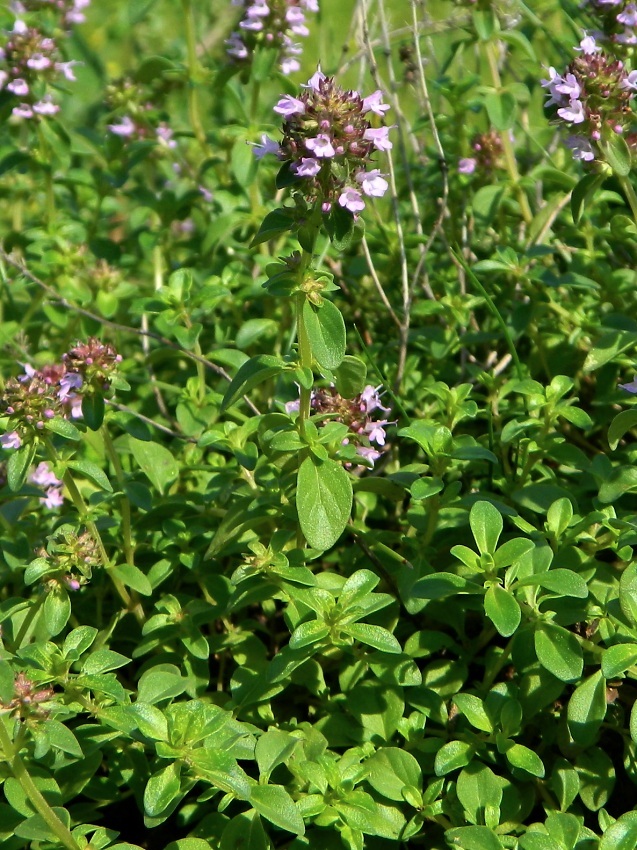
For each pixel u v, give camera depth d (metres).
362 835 0.28
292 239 0.37
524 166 0.40
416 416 0.35
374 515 0.34
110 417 0.31
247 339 0.34
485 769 0.29
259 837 0.28
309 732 0.30
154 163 0.43
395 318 0.35
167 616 0.31
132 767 0.30
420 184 0.39
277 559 0.30
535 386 0.32
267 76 0.37
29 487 0.32
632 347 0.34
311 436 0.29
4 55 0.38
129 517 0.32
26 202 0.44
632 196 0.32
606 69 0.31
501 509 0.30
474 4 0.36
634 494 0.32
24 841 0.29
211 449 0.35
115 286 0.38
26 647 0.29
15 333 0.37
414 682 0.30
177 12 0.55
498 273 0.36
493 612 0.28
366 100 0.29
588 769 0.29
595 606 0.30
